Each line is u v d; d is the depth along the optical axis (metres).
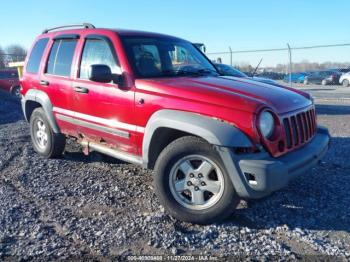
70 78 5.49
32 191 5.07
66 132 5.87
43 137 6.60
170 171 4.14
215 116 3.88
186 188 4.12
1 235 3.85
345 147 7.49
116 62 4.82
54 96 5.87
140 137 4.52
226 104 3.88
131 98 4.55
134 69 4.67
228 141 3.71
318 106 15.86
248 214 4.33
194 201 4.10
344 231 3.97
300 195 4.89
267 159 3.77
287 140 4.08
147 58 4.90
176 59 5.28
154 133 4.32
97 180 5.48
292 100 4.38
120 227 4.02
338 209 4.49
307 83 36.72
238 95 4.01
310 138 4.61
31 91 6.44
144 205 4.60
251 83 4.70
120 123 4.74
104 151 5.20
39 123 6.61
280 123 3.94
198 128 3.86
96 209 4.50
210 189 4.03
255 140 3.76
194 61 5.51
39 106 6.73
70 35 5.73
